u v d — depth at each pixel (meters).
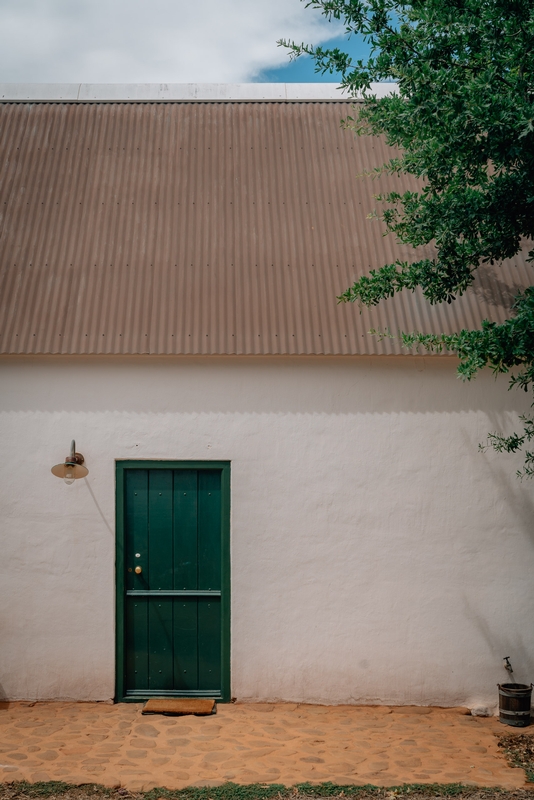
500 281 8.32
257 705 7.64
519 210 6.66
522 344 6.21
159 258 8.37
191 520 7.85
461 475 7.88
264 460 7.82
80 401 7.80
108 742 6.62
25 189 8.93
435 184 6.89
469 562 7.84
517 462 7.91
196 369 7.82
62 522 7.75
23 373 7.80
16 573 7.71
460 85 6.43
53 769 6.04
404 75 6.30
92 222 8.66
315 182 9.14
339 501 7.82
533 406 7.52
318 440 7.84
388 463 7.86
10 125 9.68
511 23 6.10
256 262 8.37
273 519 7.80
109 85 10.15
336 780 5.91
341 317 7.93
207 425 7.81
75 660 7.69
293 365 7.86
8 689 7.67
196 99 10.07
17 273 8.19
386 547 7.81
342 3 6.87
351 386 7.88
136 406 7.81
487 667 7.78
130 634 7.79
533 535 7.87
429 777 6.01
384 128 7.25
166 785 5.78
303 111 9.98
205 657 7.79
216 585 7.82
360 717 7.40
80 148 9.41
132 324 7.82
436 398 7.91
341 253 8.48
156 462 7.80
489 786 5.86
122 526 7.77
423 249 8.53
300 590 7.76
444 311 8.03
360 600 7.77
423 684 7.76
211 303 8.00
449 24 6.24
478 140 6.55
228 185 9.08
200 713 7.33
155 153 9.39
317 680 7.71
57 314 7.88
